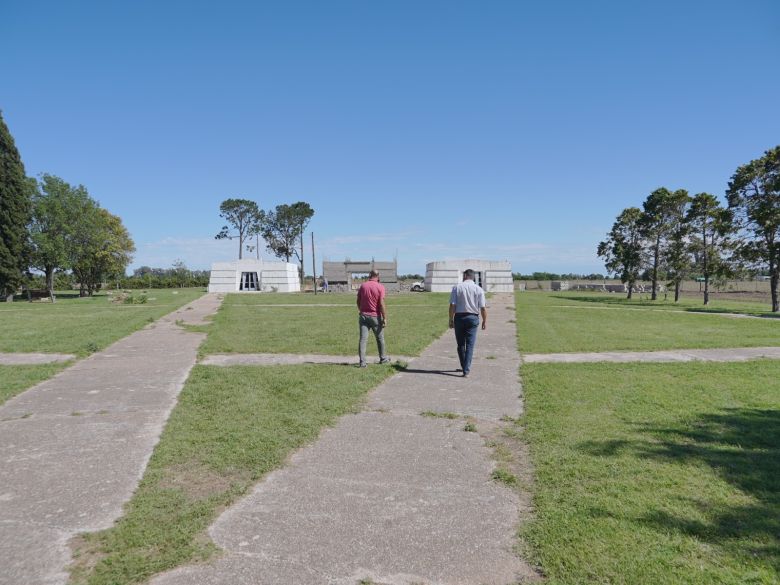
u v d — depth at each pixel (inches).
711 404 273.4
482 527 145.9
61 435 229.9
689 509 151.7
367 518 151.5
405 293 1940.2
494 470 188.2
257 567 126.2
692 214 1376.7
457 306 355.9
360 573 123.9
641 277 1700.3
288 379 336.2
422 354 457.1
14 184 1605.6
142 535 140.2
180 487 173.0
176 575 123.1
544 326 708.7
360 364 386.3
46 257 1594.5
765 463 188.1
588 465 187.2
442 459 199.8
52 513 155.1
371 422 248.7
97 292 2378.2
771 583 116.0
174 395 302.8
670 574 120.3
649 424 237.0
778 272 1090.7
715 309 1161.4
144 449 211.5
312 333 606.2
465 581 120.7
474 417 256.5
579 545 133.3
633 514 148.9
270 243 3511.3
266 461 194.9
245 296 1638.8
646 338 575.8
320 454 205.2
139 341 536.1
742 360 425.7
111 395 303.0
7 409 273.3
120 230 2154.3
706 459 192.1
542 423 239.8
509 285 2156.7
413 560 129.4
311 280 3378.4
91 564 128.2
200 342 528.7
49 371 367.2
